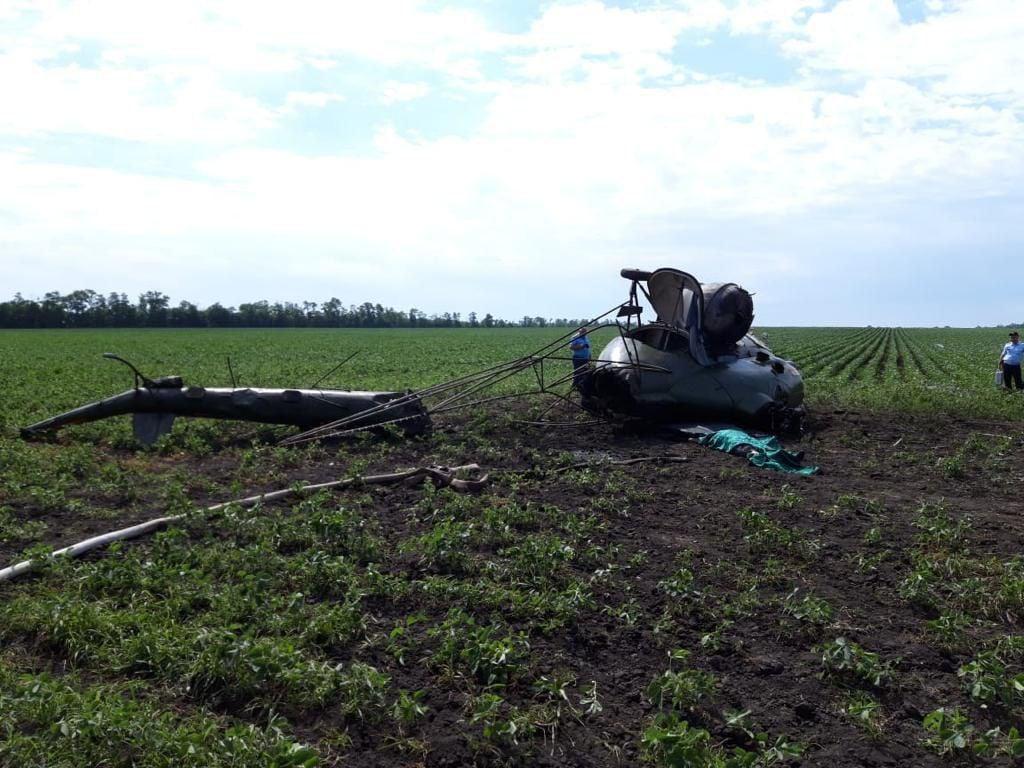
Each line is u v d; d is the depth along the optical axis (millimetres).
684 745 5133
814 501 11570
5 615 6734
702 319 16500
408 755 5312
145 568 7789
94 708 5262
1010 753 5453
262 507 10180
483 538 9188
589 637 6969
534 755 5348
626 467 13570
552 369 31844
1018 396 24062
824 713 5949
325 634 6668
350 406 15367
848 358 50781
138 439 14398
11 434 15320
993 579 8297
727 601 7781
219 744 5012
